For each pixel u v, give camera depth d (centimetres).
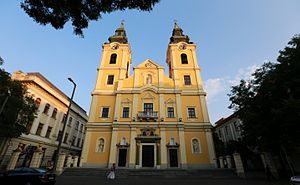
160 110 2898
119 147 2638
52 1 586
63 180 1662
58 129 3597
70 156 2380
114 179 1800
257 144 1989
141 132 2748
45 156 3180
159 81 3175
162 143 2666
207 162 2555
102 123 2839
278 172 2055
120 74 3256
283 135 1622
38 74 3484
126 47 3606
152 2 623
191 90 3122
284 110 1495
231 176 1945
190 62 3434
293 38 1592
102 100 3047
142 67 3328
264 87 1809
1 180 1201
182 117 2869
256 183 1551
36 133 3017
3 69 2125
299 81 1468
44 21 625
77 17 631
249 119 1858
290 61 1584
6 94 2103
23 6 604
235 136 3597
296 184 974
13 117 2145
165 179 1812
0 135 2158
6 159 2406
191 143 2688
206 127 2778
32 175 1205
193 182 1616
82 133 4653
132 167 2494
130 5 624
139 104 2980
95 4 617
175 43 3678
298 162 2041
